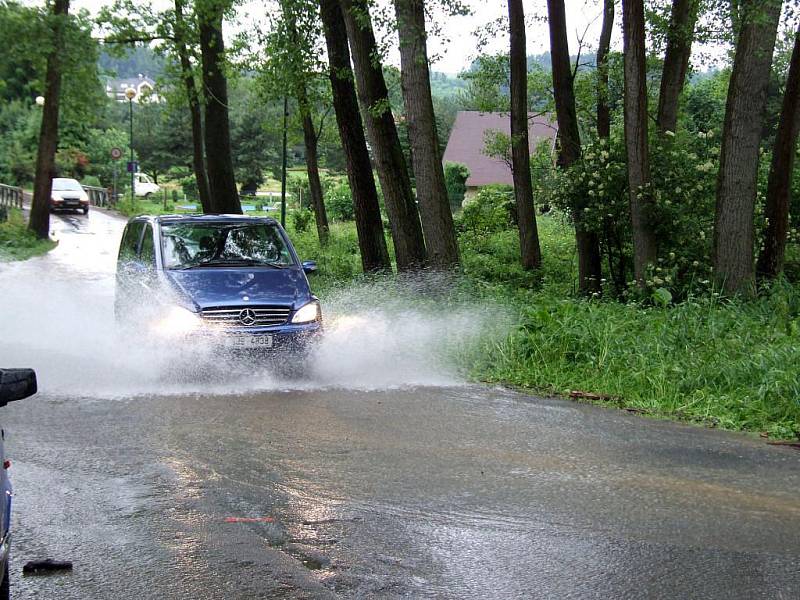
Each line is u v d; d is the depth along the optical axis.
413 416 8.55
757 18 13.20
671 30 18.97
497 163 59.12
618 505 6.04
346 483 6.36
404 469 6.76
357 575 4.77
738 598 4.57
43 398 8.80
